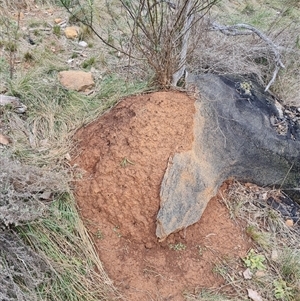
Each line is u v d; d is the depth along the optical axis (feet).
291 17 13.89
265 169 8.45
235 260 7.34
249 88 9.30
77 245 6.73
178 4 8.10
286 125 8.80
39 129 8.20
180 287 6.84
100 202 7.27
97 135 8.03
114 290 6.53
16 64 9.69
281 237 7.95
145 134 7.70
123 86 9.33
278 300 6.97
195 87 8.85
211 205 7.84
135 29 9.14
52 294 6.22
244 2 15.26
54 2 12.54
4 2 11.76
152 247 7.14
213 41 10.31
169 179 7.30
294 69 10.76
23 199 6.57
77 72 9.53
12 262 6.15
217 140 8.16
